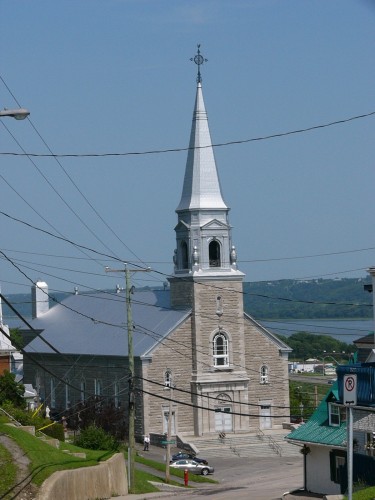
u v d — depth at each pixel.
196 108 174.50
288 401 175.38
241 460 155.75
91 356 178.75
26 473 77.75
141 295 188.12
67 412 165.75
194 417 168.25
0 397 124.88
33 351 195.62
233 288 172.25
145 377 165.62
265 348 174.75
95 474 86.12
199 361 169.00
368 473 86.69
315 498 92.38
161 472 130.88
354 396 58.12
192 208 171.25
